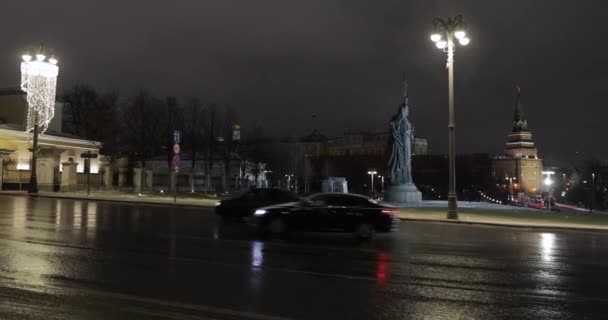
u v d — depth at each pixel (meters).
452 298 8.36
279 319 6.93
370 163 117.94
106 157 64.06
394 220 17.31
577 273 11.04
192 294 8.25
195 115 73.31
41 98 46.84
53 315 6.91
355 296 8.34
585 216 31.41
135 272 9.95
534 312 7.60
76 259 11.16
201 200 40.22
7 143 48.69
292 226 16.86
